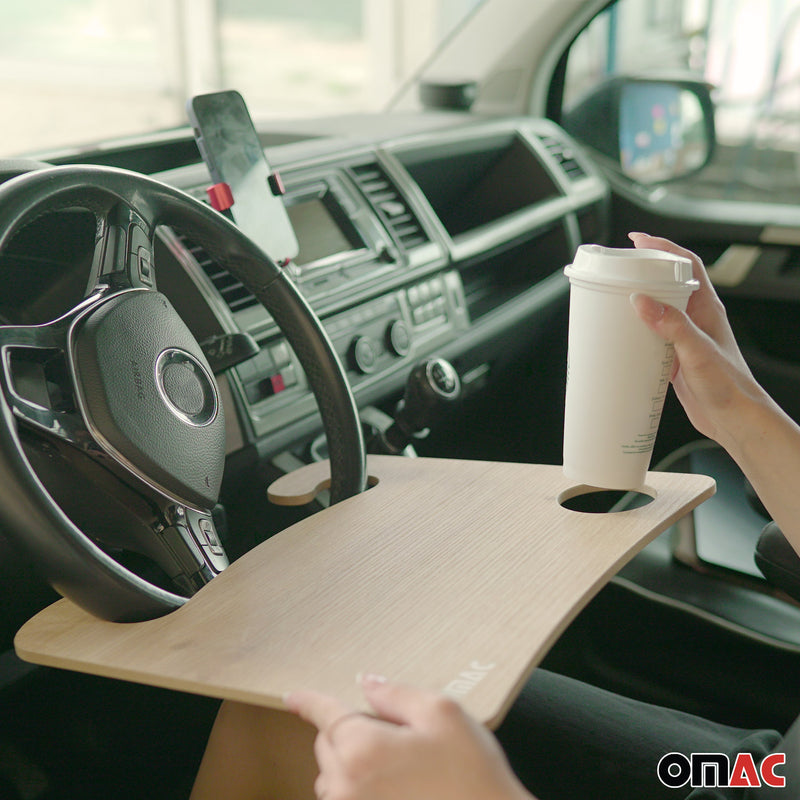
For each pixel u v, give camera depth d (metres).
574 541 0.63
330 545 0.64
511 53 1.86
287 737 0.64
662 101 1.96
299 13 4.66
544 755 0.73
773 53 2.70
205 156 0.94
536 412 1.76
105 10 4.56
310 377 0.78
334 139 1.35
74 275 0.85
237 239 0.74
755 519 1.18
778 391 1.75
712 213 1.85
